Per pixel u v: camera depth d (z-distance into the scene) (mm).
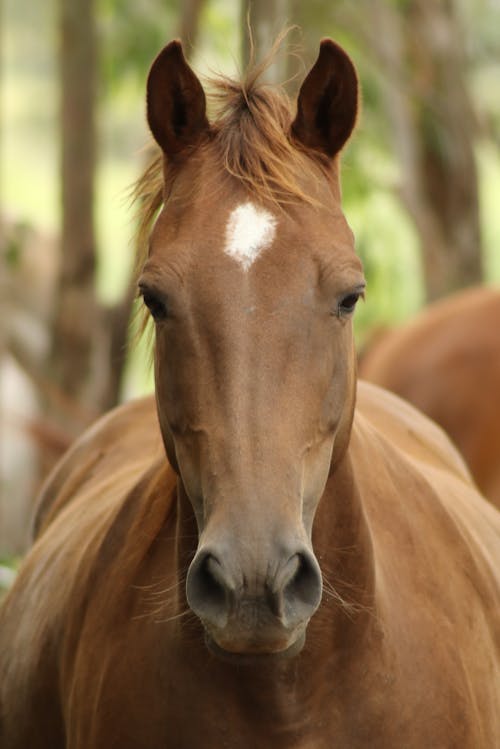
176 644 5176
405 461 6105
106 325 18031
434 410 11586
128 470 6941
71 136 18188
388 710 5191
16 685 6324
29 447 18406
